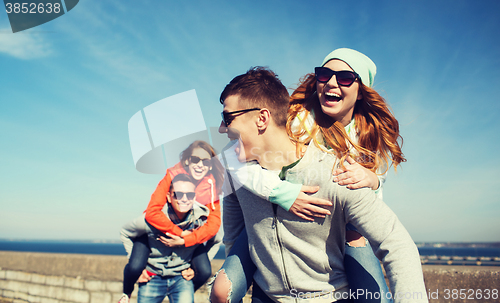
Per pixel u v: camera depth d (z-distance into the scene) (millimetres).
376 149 1650
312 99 1624
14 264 4641
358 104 1696
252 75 1254
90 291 3988
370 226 998
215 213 2053
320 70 1575
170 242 1998
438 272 2645
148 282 2160
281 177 1179
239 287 1299
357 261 1294
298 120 1454
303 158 1124
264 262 1260
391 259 932
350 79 1528
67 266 4223
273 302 1324
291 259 1186
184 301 2135
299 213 1095
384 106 1647
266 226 1196
